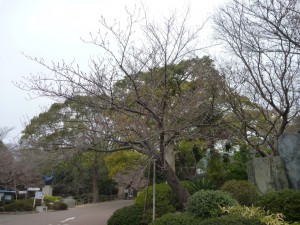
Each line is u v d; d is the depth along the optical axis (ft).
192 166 69.15
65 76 38.14
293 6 41.83
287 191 32.12
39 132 42.37
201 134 40.65
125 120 36.09
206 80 44.21
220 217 28.27
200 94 40.16
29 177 109.70
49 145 36.76
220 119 46.19
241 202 38.58
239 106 54.24
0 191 98.58
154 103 37.04
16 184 115.75
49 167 40.34
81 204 131.75
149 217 44.50
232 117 52.08
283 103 53.01
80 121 37.65
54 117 46.29
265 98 52.39
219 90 48.52
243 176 57.52
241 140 54.85
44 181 126.82
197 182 50.24
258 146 54.80
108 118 36.65
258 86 53.11
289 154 44.24
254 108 57.47
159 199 45.29
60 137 38.34
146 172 46.37
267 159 46.62
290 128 60.44
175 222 31.30
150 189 46.91
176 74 43.16
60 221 65.82
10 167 100.68
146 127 36.42
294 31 40.78
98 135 36.40
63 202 108.47
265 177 45.96
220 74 55.06
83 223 61.93
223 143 55.47
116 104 35.42
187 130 39.04
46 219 70.18
